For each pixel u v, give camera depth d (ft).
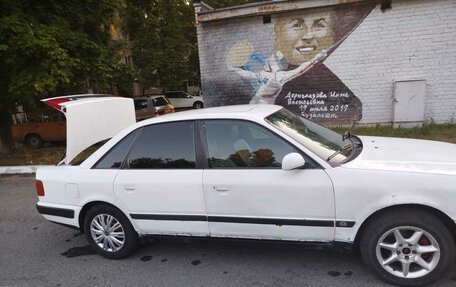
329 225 9.89
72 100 14.65
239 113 11.33
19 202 20.20
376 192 9.32
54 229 16.17
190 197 11.07
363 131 29.63
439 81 29.55
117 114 15.58
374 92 31.22
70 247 14.17
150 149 11.84
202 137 11.27
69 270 12.28
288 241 10.47
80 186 12.45
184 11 85.56
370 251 9.70
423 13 28.71
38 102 39.50
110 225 12.55
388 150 10.92
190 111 12.55
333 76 31.94
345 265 10.96
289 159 9.63
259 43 33.22
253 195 10.37
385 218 9.41
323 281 10.25
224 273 11.15
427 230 9.10
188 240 11.68
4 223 17.24
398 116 29.68
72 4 35.04
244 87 34.55
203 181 10.84
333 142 11.50
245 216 10.60
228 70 34.63
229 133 11.09
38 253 13.83
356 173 9.56
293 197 10.02
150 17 52.29
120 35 76.48
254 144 10.77
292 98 33.45
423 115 29.27
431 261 9.27
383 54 30.32
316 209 9.89
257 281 10.55
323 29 31.30
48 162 30.35
